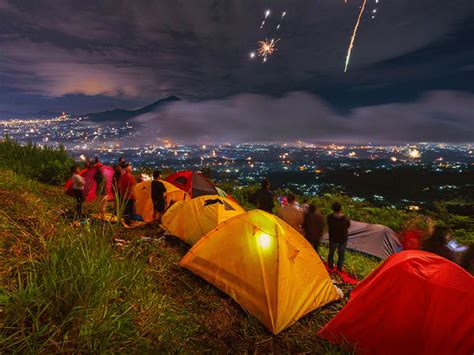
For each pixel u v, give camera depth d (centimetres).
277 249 458
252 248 475
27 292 273
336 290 528
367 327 393
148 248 562
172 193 873
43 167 1011
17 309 250
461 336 352
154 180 802
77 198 686
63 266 294
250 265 464
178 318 375
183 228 662
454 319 357
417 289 375
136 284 350
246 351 370
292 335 414
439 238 489
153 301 356
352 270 702
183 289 470
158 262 525
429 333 363
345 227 661
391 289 389
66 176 1032
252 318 429
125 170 763
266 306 427
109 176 833
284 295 434
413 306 374
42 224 422
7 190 564
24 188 641
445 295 364
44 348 235
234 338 390
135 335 298
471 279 370
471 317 352
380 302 391
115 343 272
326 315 474
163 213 792
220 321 414
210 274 494
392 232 853
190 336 362
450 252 482
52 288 273
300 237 524
